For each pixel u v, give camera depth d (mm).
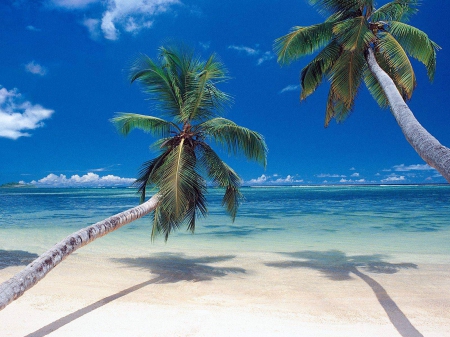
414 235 19141
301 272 11258
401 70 10305
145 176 10484
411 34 10602
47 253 5832
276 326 6637
